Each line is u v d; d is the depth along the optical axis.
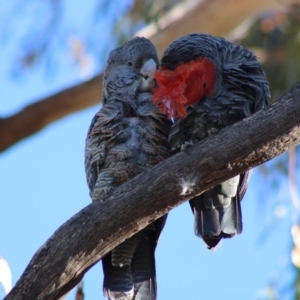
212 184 8.22
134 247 9.48
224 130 8.13
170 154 9.76
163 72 9.30
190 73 9.18
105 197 8.30
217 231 9.12
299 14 15.69
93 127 9.92
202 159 8.09
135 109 9.92
